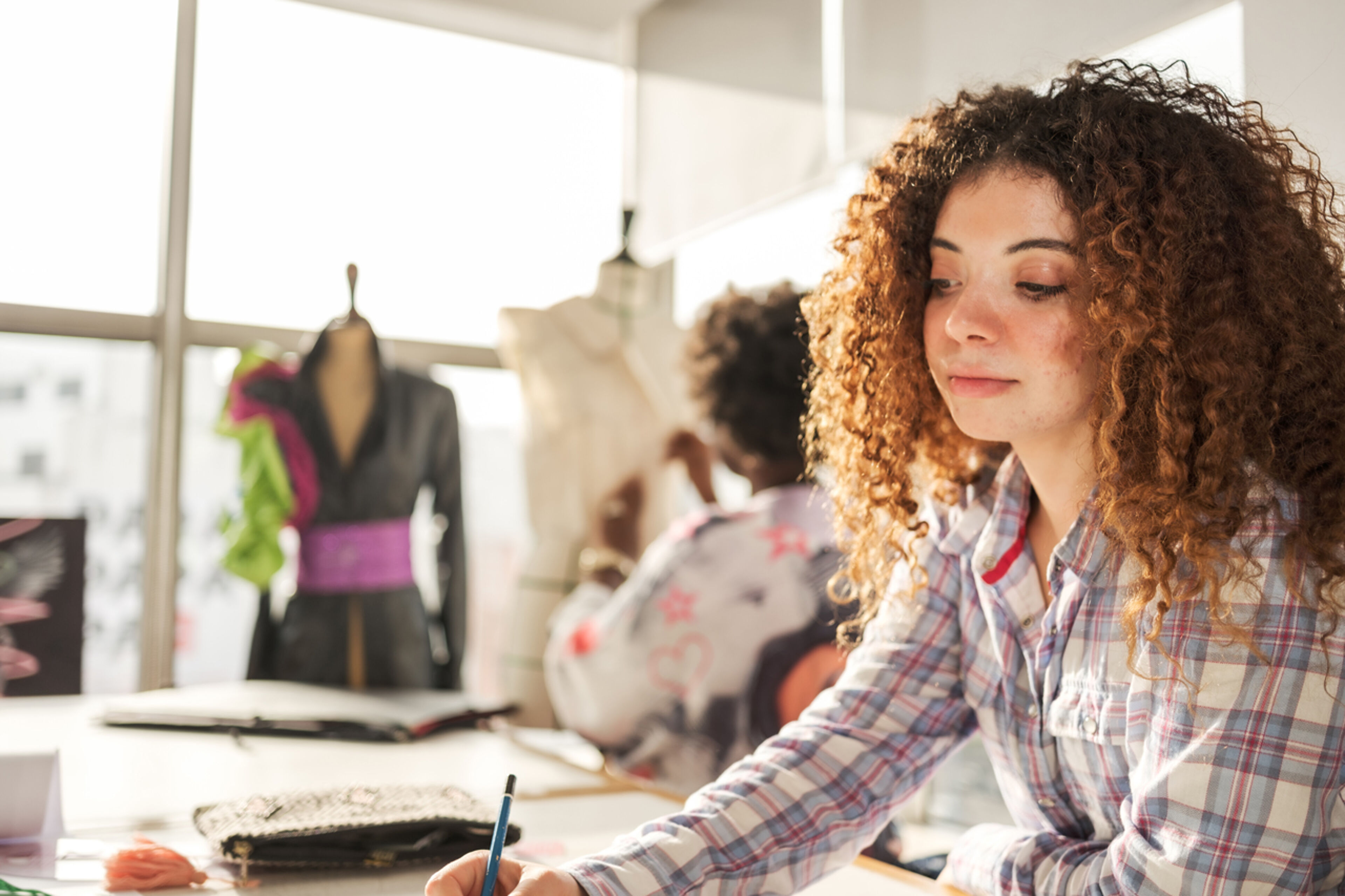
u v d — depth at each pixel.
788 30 2.67
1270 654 0.66
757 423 1.67
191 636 2.81
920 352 0.91
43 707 1.84
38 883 0.94
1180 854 0.66
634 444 2.59
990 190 0.77
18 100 2.60
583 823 1.16
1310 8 1.46
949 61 2.18
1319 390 0.74
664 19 3.17
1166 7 1.71
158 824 1.15
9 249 2.58
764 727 1.55
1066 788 0.85
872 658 0.95
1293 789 0.65
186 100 2.70
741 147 2.84
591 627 1.71
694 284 3.12
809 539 1.60
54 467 2.70
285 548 2.69
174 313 2.67
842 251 0.97
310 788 1.22
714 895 0.81
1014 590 0.86
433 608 2.94
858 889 0.94
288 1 2.87
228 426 2.33
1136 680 0.73
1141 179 0.73
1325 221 0.81
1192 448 0.73
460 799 1.11
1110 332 0.73
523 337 2.60
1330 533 0.68
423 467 2.51
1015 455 0.90
